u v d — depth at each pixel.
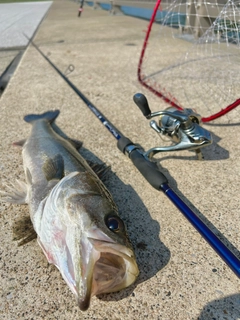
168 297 0.25
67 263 0.23
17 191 0.37
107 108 0.58
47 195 0.31
